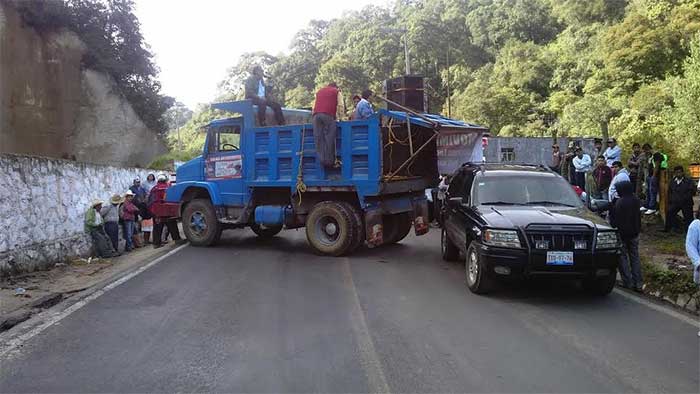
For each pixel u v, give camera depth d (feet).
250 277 29.04
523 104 169.78
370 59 194.08
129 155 90.12
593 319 20.98
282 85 219.41
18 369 15.98
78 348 17.81
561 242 22.97
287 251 38.34
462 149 40.42
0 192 30.22
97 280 30.30
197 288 26.55
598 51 171.63
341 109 35.91
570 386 14.53
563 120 148.77
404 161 36.76
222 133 40.81
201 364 16.21
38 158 34.86
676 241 33.94
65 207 38.17
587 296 24.77
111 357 16.90
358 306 22.77
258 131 38.52
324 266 32.17
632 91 145.89
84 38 87.40
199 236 41.01
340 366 15.96
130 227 43.21
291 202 38.09
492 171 29.63
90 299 24.48
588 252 22.86
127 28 92.68
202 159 41.88
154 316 21.54
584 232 23.09
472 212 26.81
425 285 26.91
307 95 196.75
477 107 168.14
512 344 17.95
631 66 147.54
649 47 142.41
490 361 16.38
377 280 28.07
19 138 77.36
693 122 92.63
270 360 16.47
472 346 17.72
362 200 34.42
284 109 41.86
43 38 81.92
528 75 186.29
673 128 100.83
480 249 24.09
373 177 33.81
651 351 17.29
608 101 140.15
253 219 40.55
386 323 20.29
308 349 17.43
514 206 26.91
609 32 155.63
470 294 25.04
